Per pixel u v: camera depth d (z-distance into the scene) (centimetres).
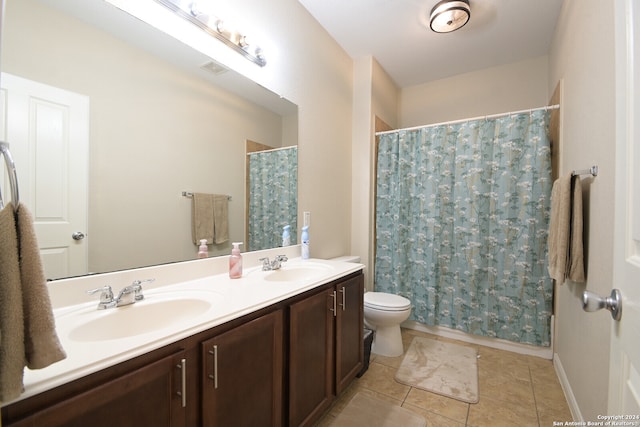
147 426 73
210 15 139
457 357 214
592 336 128
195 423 85
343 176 262
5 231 52
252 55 162
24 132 88
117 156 112
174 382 79
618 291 63
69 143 98
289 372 120
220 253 154
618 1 65
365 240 272
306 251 200
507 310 223
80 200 101
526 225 216
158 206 126
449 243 245
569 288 170
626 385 59
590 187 138
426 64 285
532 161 214
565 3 191
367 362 196
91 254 104
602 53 123
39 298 55
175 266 130
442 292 249
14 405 54
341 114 258
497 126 227
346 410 156
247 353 101
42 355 54
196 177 142
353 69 277
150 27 121
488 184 230
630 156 60
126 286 112
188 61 136
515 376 189
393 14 212
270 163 183
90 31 104
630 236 59
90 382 64
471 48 256
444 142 245
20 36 87
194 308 110
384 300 219
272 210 186
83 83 102
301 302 127
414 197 260
